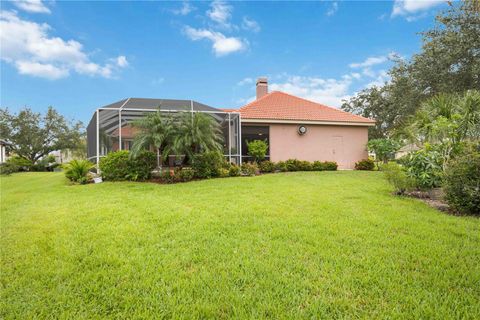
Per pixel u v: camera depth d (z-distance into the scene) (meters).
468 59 13.23
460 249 3.38
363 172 14.05
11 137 30.77
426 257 3.14
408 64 16.42
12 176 18.89
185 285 2.55
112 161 10.55
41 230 4.29
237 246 3.51
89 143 16.78
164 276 2.72
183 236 3.90
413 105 15.68
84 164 10.81
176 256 3.21
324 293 2.42
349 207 5.63
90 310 2.23
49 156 31.14
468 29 13.09
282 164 14.89
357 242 3.62
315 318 2.09
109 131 13.34
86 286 2.57
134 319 2.11
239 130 14.41
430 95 15.13
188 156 10.75
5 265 3.05
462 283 2.56
